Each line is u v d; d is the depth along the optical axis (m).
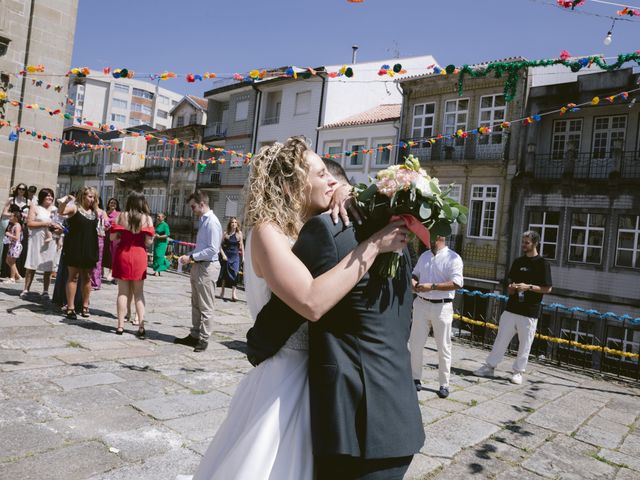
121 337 6.38
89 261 7.05
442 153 24.52
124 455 3.17
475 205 23.67
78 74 6.57
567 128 22.03
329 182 1.73
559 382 6.89
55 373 4.67
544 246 22.03
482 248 23.19
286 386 1.54
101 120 88.19
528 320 6.45
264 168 1.63
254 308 1.70
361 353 1.46
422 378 6.20
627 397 6.41
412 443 1.46
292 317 1.55
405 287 1.61
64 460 3.02
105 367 5.02
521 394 5.93
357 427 1.42
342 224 1.52
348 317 1.48
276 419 1.49
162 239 14.77
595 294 20.59
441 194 1.54
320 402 1.44
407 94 26.02
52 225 8.38
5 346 5.38
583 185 21.08
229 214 35.91
